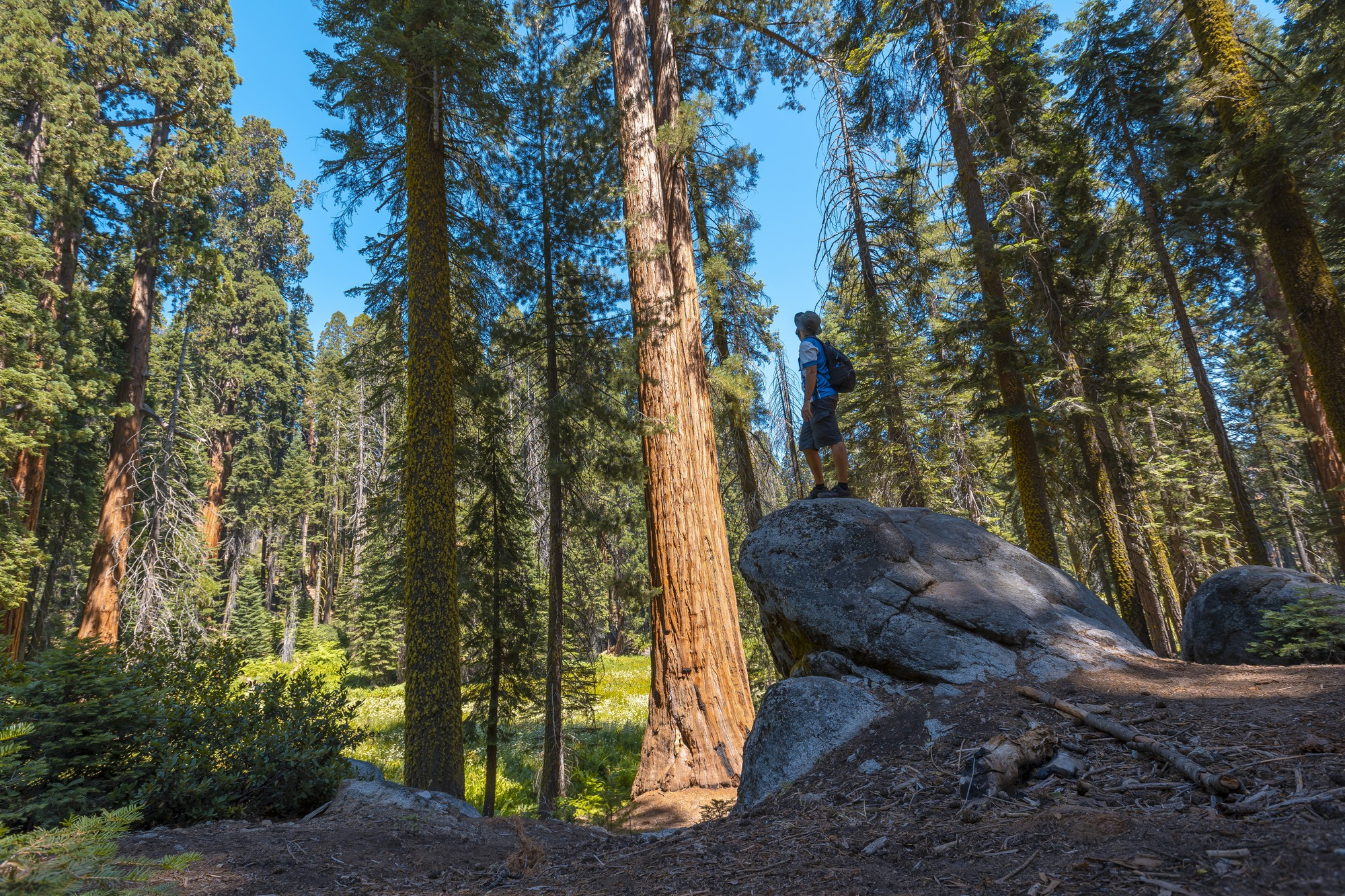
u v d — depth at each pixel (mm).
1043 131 15484
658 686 9367
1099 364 15180
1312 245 11008
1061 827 2443
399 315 11695
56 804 4941
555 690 12352
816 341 6270
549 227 14039
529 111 13852
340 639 44062
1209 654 5629
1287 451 23109
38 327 16688
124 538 19203
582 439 13250
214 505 40656
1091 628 4953
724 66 16172
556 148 14172
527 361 14555
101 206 20672
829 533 5535
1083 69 14547
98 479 24078
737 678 9258
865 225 15500
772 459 17203
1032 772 3104
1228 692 3670
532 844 3922
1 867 2418
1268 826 2080
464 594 12742
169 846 4516
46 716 5375
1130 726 3340
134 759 5805
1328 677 3613
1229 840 2051
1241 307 17562
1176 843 2111
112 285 21547
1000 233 15758
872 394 17234
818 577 5305
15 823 4613
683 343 11109
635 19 11664
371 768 7301
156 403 27484
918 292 15773
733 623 9602
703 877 2764
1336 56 10453
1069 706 3686
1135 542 15078
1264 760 2598
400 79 10031
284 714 7098
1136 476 17719
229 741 6344
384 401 12438
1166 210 14266
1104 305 15094
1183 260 15359
